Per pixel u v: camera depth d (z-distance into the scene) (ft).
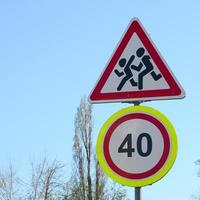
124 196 235.20
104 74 47.14
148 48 46.78
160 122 44.29
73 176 234.99
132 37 47.21
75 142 241.55
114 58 47.19
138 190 43.98
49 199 189.37
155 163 43.75
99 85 47.09
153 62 46.50
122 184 44.06
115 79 46.91
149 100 46.09
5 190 184.03
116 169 44.47
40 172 248.32
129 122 44.93
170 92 45.80
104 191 234.79
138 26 47.26
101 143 45.21
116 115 45.34
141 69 46.60
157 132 44.21
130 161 44.29
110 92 46.83
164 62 46.34
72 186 223.30
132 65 46.80
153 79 46.24
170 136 43.80
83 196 230.48
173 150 43.55
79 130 242.78
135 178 43.93
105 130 45.37
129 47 47.11
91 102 47.01
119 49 47.26
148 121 44.62
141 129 44.62
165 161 43.57
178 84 45.75
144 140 44.37
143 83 46.34
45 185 188.75
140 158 44.16
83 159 237.86
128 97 46.37
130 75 46.65
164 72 46.16
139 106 44.98
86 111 245.24
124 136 44.80
